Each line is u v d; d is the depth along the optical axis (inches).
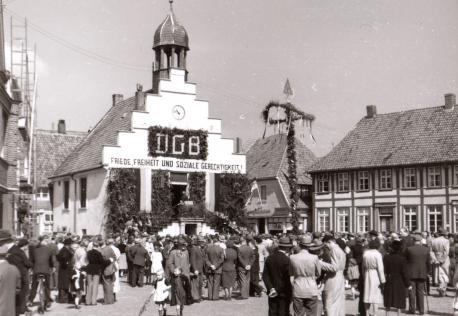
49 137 2728.8
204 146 1919.3
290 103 1502.2
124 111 2090.3
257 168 2428.6
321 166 2241.6
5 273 430.9
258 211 2358.5
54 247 943.0
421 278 724.0
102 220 1815.9
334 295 579.5
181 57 1941.4
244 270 924.0
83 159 2025.1
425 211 1957.4
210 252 911.7
